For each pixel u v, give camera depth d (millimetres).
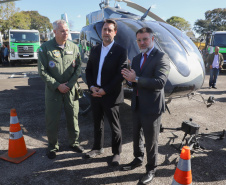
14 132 2578
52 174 2338
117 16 4281
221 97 5977
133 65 2223
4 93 6141
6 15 30203
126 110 4637
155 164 2225
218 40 11445
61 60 2488
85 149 2934
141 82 1960
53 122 2615
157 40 3332
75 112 2730
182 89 3100
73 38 13180
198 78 3258
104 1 5000
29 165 2508
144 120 2094
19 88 6879
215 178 2289
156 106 2045
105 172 2379
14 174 2326
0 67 13539
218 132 3543
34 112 4473
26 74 10258
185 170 1635
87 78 2613
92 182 2203
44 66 2471
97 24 3992
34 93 6203
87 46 4164
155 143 2156
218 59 6992
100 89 2387
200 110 4758
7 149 2873
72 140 2850
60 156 2719
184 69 3148
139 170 2414
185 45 3488
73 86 2664
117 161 2518
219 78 9617
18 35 13664
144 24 3639
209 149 2936
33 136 3318
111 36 2340
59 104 2584
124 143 3133
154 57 2014
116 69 2420
